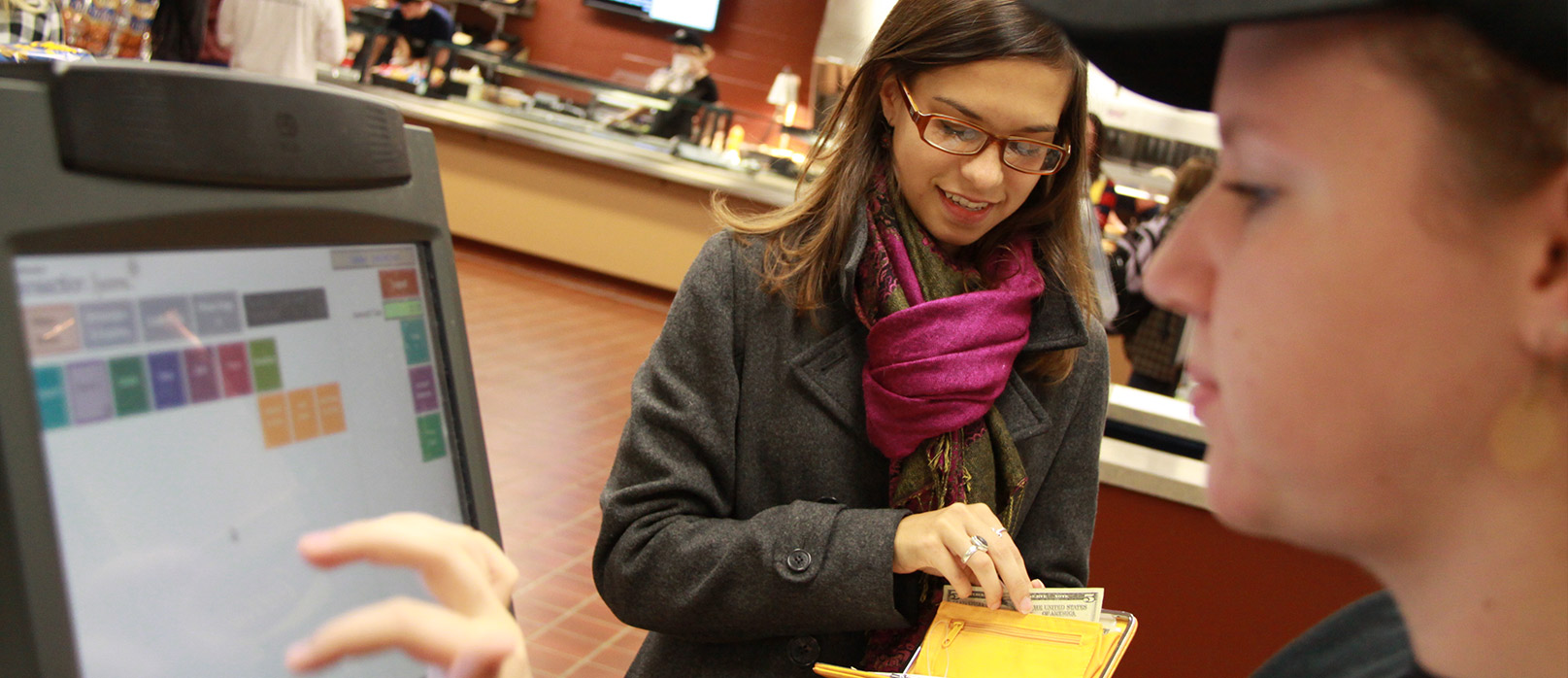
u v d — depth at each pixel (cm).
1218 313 35
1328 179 31
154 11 378
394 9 724
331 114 54
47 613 39
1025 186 111
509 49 816
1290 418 33
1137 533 189
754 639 114
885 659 107
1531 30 27
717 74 830
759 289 115
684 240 687
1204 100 41
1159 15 31
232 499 49
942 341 108
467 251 720
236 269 50
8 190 39
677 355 115
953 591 103
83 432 43
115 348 44
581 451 409
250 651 48
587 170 694
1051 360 119
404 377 60
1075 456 125
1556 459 31
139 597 44
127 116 44
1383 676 48
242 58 483
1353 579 181
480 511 63
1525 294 29
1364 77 31
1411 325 31
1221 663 187
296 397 53
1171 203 293
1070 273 122
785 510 107
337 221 56
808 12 806
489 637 40
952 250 121
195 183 47
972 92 106
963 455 109
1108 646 91
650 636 123
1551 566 32
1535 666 32
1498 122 28
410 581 58
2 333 38
